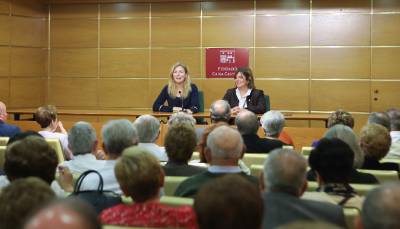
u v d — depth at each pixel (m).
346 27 7.74
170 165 2.91
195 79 8.20
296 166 1.98
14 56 8.16
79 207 1.07
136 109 8.40
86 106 8.51
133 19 8.32
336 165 2.30
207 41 8.12
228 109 4.38
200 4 8.12
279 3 7.89
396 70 7.65
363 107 7.77
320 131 5.73
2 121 4.87
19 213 1.42
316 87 7.86
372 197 1.30
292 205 1.91
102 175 2.65
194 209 1.39
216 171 2.46
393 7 7.61
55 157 2.29
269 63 7.96
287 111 7.95
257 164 3.27
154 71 8.31
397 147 3.82
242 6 8.00
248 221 1.31
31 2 8.32
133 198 2.00
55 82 8.55
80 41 8.48
